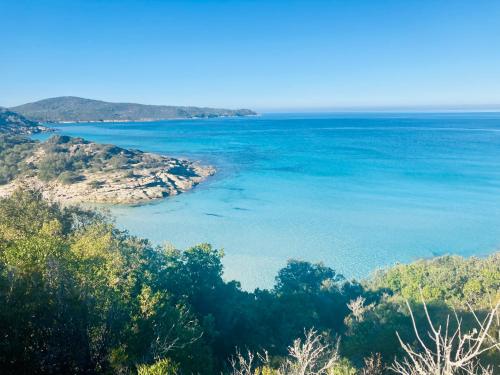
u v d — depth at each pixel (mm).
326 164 192625
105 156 174750
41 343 20969
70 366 21062
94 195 125062
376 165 188875
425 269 61750
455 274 56875
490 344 20422
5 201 47031
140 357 23281
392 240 92812
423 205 120500
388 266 75188
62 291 23250
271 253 84938
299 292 55125
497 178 156875
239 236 94688
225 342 42094
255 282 71500
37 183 138250
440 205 120312
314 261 81312
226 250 86062
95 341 22609
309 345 16969
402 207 118625
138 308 29172
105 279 30062
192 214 111312
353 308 51125
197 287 49344
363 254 85125
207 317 40625
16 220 42156
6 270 24031
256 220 106625
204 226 101562
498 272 54156
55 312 22062
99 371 21750
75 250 31953
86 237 39500
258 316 47312
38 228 41438
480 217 108750
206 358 29781
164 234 95125
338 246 89375
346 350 32750
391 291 62688
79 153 170375
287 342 42875
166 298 34438
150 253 52469
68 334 21625
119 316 25328
